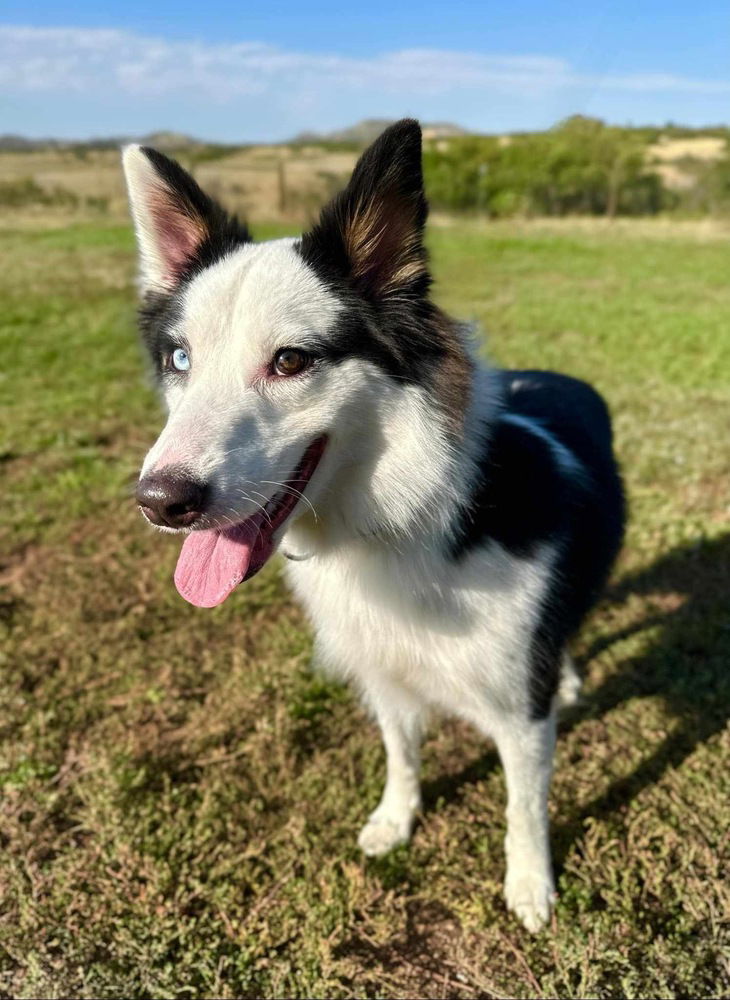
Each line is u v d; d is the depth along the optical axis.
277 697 0.69
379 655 0.48
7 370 1.58
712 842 0.54
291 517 0.42
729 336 1.77
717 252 3.41
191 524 0.37
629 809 0.57
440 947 0.50
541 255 3.34
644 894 0.50
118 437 1.25
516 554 0.45
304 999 0.46
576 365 1.56
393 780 0.56
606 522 0.55
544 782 0.50
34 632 0.78
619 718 0.66
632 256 3.30
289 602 0.83
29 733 0.65
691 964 0.45
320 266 0.43
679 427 1.20
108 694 0.70
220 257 0.47
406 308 0.43
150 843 0.55
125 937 0.49
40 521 0.98
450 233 4.33
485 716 0.49
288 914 0.51
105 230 4.07
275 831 0.57
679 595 0.82
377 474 0.43
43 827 0.57
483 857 0.54
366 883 0.53
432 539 0.43
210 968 0.48
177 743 0.65
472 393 0.45
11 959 0.49
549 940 0.48
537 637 0.46
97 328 1.92
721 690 0.67
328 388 0.41
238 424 0.39
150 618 0.81
